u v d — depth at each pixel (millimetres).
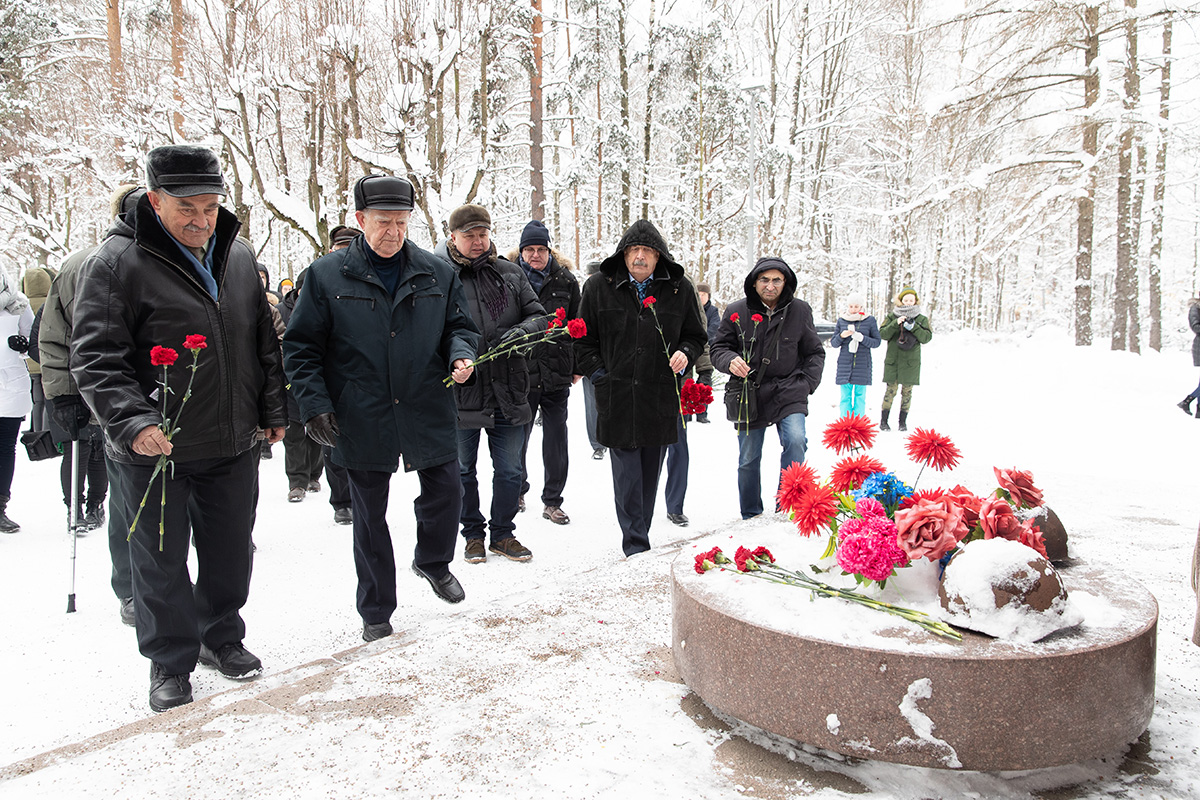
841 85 31359
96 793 1885
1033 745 1825
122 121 14438
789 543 2730
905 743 1854
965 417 11086
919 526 2082
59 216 22656
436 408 3582
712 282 29453
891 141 30891
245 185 15094
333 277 3396
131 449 2699
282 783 1910
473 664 2605
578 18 21344
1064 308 42094
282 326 6086
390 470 3438
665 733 2148
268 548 5156
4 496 5637
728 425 10297
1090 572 2463
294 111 16797
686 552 2707
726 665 2100
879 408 12062
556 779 1918
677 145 25312
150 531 2893
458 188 13141
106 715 2953
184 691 2947
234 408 3076
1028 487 2637
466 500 4914
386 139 12586
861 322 9570
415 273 3508
